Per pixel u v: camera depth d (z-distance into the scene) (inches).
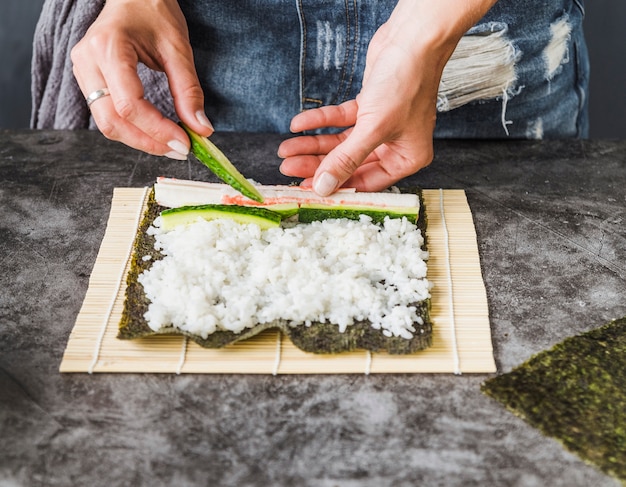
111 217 29.7
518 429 22.7
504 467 21.9
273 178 32.1
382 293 26.1
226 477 21.5
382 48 28.4
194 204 29.3
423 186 31.9
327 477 21.5
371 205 28.8
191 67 29.5
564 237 29.4
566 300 26.7
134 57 28.0
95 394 23.5
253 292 25.6
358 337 24.8
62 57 35.3
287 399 23.5
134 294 26.0
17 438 22.3
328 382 23.9
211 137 34.5
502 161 33.6
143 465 21.8
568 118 37.3
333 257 27.2
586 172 32.9
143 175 32.1
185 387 23.7
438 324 25.7
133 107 26.8
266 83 35.4
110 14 28.9
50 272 27.4
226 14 33.9
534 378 24.0
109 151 33.5
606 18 52.1
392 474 21.6
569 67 36.5
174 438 22.4
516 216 30.4
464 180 32.3
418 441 22.4
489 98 35.0
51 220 29.6
